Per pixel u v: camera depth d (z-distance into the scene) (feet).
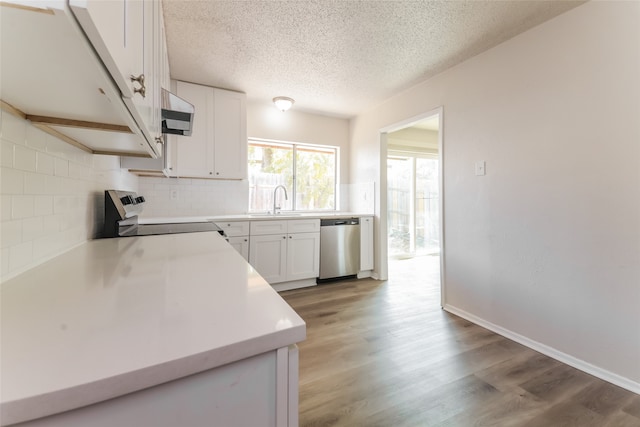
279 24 6.57
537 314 6.54
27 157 2.75
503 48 7.20
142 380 1.22
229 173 10.45
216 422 1.46
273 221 10.50
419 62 8.30
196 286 2.28
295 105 12.05
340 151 13.92
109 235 5.09
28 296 2.01
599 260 5.54
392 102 11.16
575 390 5.15
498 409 4.68
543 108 6.38
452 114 8.57
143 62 2.88
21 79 1.90
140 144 4.13
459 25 6.56
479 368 5.81
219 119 10.27
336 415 4.53
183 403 1.37
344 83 9.80
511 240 7.04
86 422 1.18
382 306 9.18
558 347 6.16
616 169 5.31
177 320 1.64
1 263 2.36
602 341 5.51
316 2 5.86
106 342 1.37
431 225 18.52
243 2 5.83
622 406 4.75
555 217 6.19
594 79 5.58
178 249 3.98
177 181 10.61
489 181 7.54
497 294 7.38
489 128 7.53
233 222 9.84
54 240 3.38
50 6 1.15
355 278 12.46
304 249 11.07
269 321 1.66
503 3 5.82
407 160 17.63
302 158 13.39
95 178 4.94
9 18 1.21
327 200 14.02
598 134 5.53
